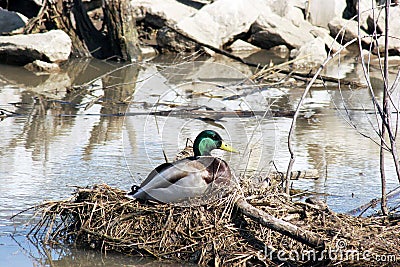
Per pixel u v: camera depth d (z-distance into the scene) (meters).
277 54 22.86
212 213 8.38
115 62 21.45
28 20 22.77
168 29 22.58
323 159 11.86
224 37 22.94
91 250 8.50
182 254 8.20
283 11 24.22
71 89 17.38
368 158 12.04
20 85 18.08
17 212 9.57
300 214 8.51
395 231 8.32
